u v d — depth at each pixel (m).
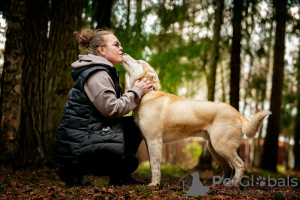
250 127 3.19
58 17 5.52
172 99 3.34
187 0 6.98
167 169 8.27
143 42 6.98
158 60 9.03
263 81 10.19
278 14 6.12
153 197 2.50
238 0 5.86
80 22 5.66
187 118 3.23
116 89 2.92
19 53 4.52
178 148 15.91
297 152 15.10
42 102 4.90
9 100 4.45
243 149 17.25
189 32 8.33
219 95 11.97
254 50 8.15
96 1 6.20
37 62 4.77
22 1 4.55
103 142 2.61
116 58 3.06
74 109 2.67
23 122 4.57
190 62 10.02
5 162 4.31
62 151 2.66
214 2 6.98
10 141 4.39
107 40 3.01
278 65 10.42
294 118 14.95
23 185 3.21
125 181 3.27
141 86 2.92
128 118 3.28
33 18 4.68
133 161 3.04
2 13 5.60
